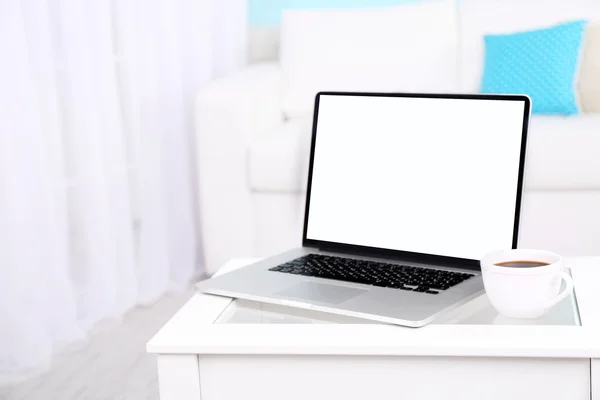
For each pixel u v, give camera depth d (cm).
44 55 209
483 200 121
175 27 268
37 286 205
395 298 106
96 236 228
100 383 192
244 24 319
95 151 226
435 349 90
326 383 93
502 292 98
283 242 237
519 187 118
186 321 102
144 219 254
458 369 91
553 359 89
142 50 253
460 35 277
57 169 216
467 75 275
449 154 125
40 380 196
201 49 286
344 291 110
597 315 98
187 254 274
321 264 125
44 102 211
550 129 223
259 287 113
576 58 251
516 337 92
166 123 268
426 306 102
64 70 221
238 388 95
